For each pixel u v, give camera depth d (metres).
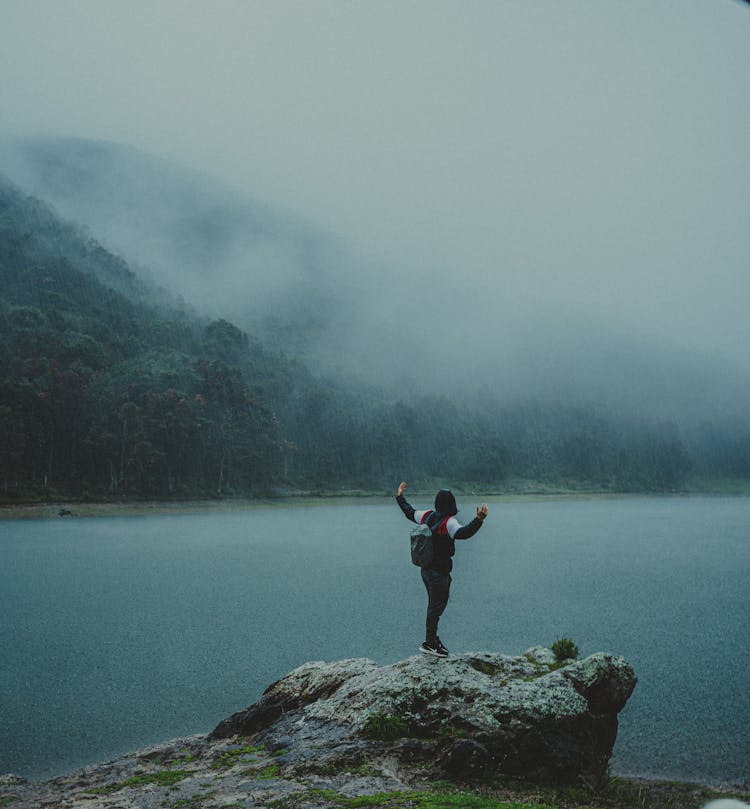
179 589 41.78
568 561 57.44
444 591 9.02
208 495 150.50
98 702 18.61
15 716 17.39
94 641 27.00
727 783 12.74
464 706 8.91
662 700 18.45
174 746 9.97
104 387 159.38
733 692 19.20
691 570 51.00
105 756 14.69
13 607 35.53
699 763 13.84
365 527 100.25
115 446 141.25
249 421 178.00
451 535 8.77
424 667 9.65
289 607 35.03
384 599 37.72
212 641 26.91
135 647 25.84
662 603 36.00
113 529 93.69
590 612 33.22
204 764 8.63
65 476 135.25
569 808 7.68
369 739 8.48
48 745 15.34
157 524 103.81
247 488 164.12
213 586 43.19
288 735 9.16
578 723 9.23
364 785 7.15
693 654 24.20
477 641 26.50
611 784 9.41
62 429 138.38
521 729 8.57
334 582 44.78
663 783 12.73
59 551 65.06
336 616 32.38
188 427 155.12
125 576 47.69
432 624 9.19
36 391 136.75
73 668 22.53
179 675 21.66
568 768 8.63
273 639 27.17
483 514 8.32
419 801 6.48
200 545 71.56
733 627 29.39
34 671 22.12
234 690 19.89
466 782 7.74
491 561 57.41
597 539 80.44
